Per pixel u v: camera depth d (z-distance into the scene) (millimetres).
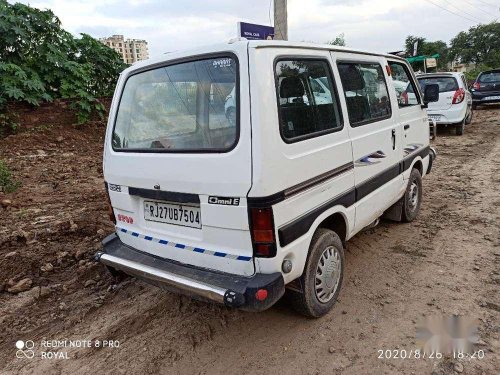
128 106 3211
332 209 3148
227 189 2549
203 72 2707
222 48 2623
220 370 2789
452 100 10773
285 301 3443
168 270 2920
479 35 65312
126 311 3508
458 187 6523
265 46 2605
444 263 4012
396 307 3344
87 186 6793
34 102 9438
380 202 4016
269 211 2506
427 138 5328
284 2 7543
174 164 2777
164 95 2934
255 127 2455
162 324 3309
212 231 2699
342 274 3408
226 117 2574
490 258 4055
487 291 3486
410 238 4648
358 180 3512
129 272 3123
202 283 2682
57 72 10109
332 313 3311
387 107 4133
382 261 4137
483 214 5238
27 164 7793
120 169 3172
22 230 4984
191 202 2758
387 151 4062
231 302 2527
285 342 3014
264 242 2535
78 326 3336
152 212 3082
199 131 2705
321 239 3086
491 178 6883
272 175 2510
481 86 16391
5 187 6406
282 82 2695
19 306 3607
